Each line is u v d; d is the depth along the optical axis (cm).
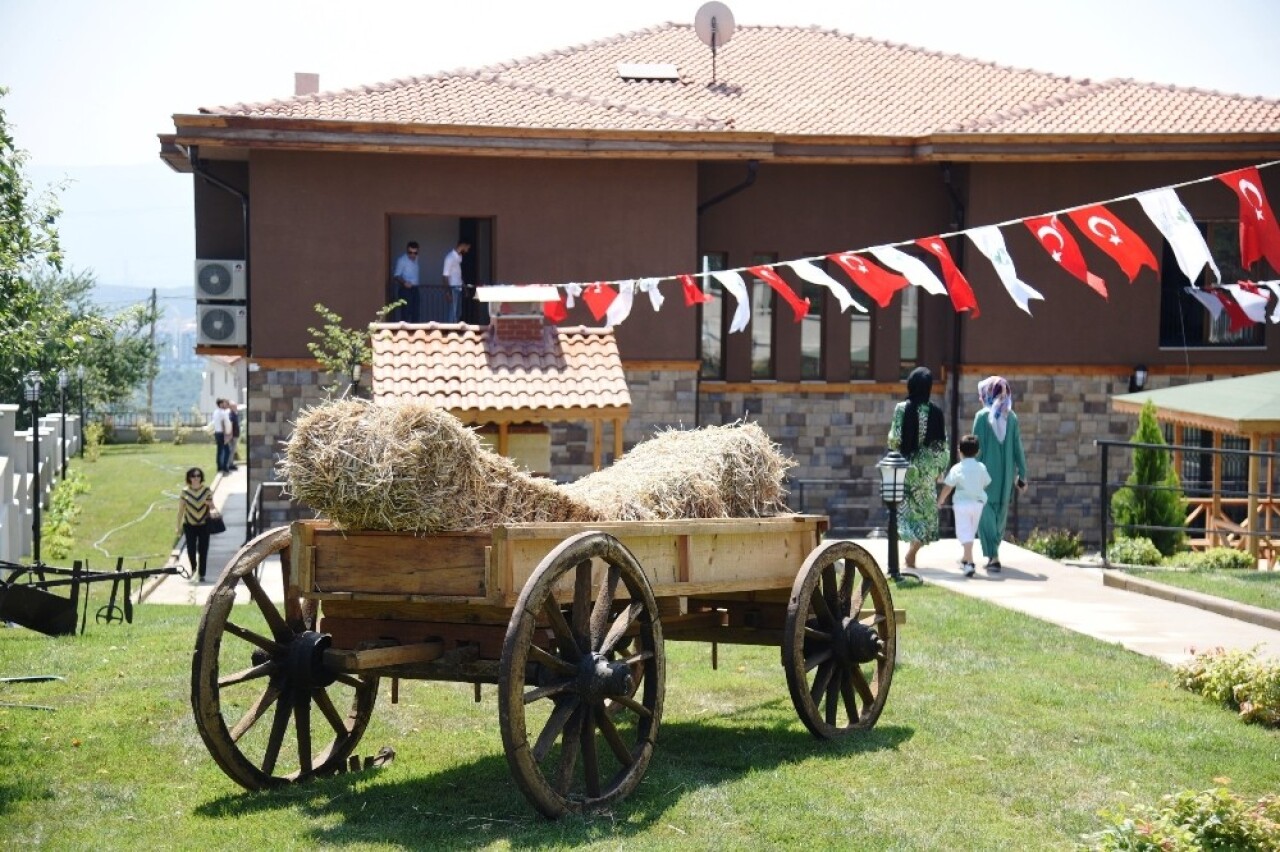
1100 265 2431
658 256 2317
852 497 2498
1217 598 1283
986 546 1530
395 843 617
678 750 789
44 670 1027
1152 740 805
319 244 2239
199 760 766
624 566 681
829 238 2459
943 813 671
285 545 706
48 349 1490
